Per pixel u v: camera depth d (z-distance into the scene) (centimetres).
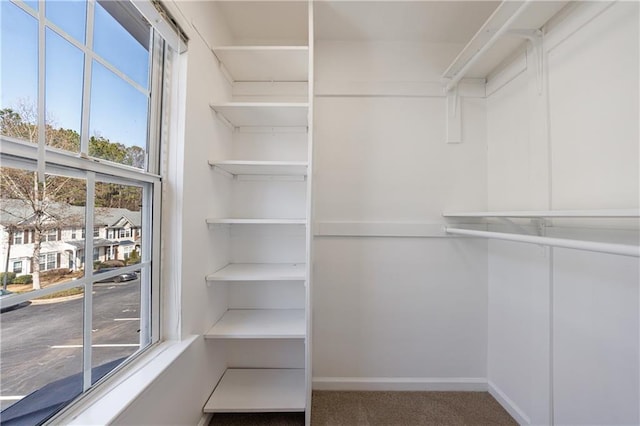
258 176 181
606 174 102
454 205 183
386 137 184
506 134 162
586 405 110
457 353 181
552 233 127
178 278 117
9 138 59
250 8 156
